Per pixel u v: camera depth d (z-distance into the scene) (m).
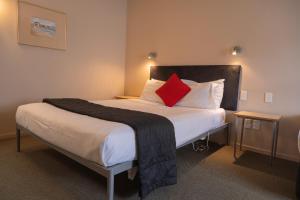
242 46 3.11
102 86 4.29
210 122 2.75
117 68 4.51
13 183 1.94
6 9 3.01
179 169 2.39
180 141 2.20
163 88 3.40
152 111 2.58
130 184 2.01
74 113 2.19
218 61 3.35
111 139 1.52
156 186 1.80
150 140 1.76
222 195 1.89
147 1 4.16
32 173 2.14
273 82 2.88
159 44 4.03
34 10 3.25
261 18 2.93
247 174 2.32
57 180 2.03
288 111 2.79
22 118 2.47
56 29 3.51
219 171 2.37
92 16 3.98
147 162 1.72
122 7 4.46
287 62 2.77
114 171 1.54
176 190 1.94
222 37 3.29
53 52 3.54
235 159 2.73
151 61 4.17
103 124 1.74
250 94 3.08
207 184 2.07
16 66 3.17
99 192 1.85
